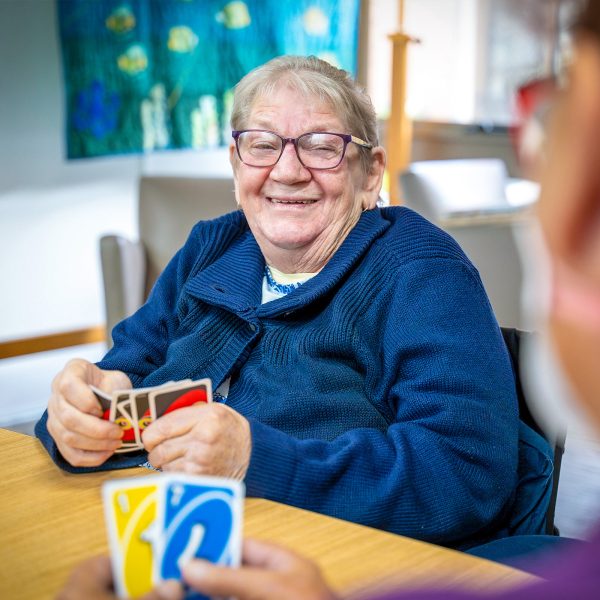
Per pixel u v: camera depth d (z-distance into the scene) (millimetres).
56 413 1281
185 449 1168
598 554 364
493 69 6031
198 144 5461
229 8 5410
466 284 1481
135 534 732
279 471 1199
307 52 5863
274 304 1572
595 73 269
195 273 1743
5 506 1142
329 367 1512
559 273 293
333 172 1598
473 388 1377
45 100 4770
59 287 4996
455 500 1283
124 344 1757
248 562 716
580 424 309
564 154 277
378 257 1551
